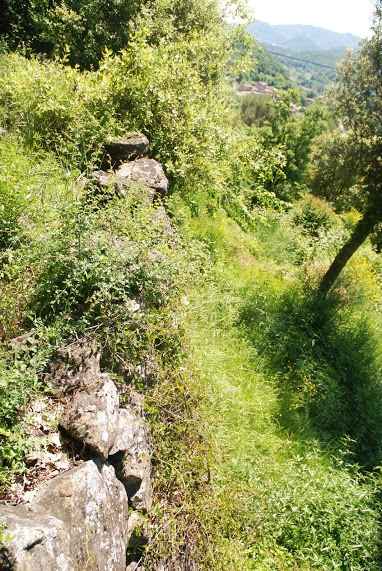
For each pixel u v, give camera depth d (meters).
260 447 5.71
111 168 5.84
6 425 2.96
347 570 4.74
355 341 9.45
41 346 3.43
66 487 2.74
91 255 4.00
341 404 7.63
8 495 2.72
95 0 10.09
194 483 3.97
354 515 5.11
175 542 3.45
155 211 5.55
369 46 9.19
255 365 7.02
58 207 4.26
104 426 3.16
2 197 4.24
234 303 7.81
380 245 10.55
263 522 4.65
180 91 7.42
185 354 4.56
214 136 7.79
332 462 6.09
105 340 3.77
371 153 9.56
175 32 9.97
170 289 4.56
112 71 7.21
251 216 9.48
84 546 2.63
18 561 2.14
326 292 10.73
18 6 11.58
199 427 4.15
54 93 6.51
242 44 10.26
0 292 3.75
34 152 5.93
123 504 3.18
